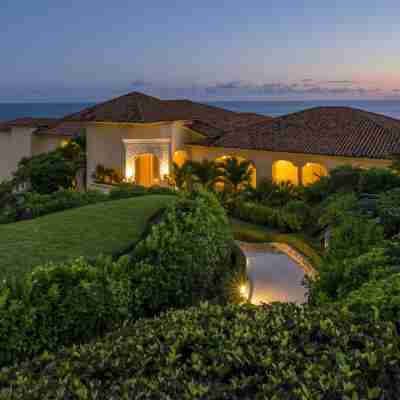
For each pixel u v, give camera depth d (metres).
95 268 6.93
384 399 3.07
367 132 28.89
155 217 12.48
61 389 3.45
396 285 4.78
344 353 3.64
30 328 5.78
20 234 10.49
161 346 4.04
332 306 4.86
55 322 6.06
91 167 34.31
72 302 6.25
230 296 10.41
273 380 3.31
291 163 31.66
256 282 12.77
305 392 3.08
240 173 28.27
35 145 42.38
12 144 43.03
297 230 19.73
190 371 3.67
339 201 15.11
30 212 15.29
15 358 5.61
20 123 43.03
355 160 26.23
